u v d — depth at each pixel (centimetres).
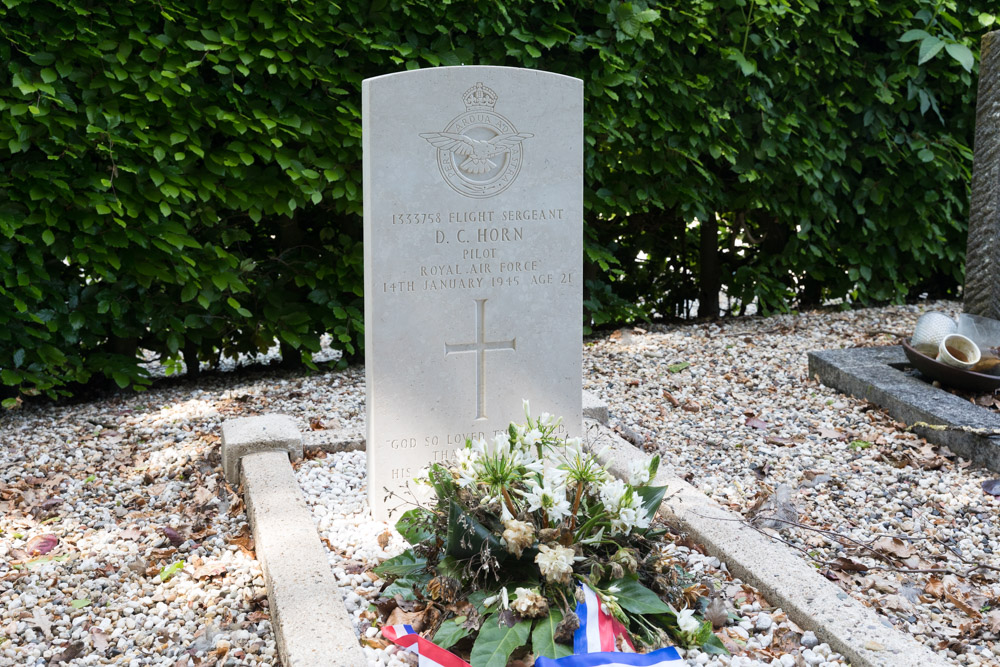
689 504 352
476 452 310
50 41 465
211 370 628
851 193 709
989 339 530
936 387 496
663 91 620
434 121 346
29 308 491
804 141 652
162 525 368
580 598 270
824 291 774
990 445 405
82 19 471
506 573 284
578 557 277
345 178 540
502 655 253
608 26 592
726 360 585
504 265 369
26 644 288
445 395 368
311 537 324
